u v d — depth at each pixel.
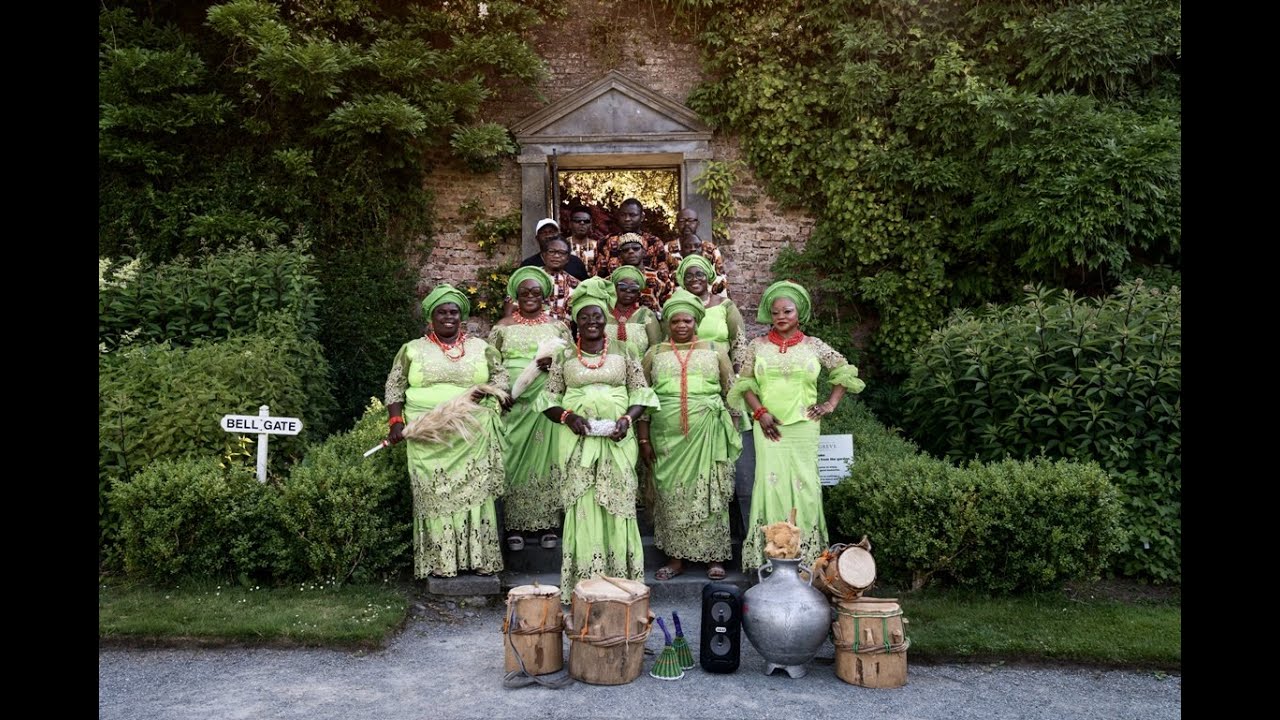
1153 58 9.66
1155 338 5.99
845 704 4.01
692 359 5.45
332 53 9.01
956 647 4.52
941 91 9.77
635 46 10.55
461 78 10.02
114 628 4.57
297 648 4.62
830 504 5.95
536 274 5.86
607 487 5.07
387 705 3.95
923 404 7.23
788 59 10.30
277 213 9.62
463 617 5.14
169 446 5.82
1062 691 4.18
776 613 4.21
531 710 3.90
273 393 6.40
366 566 5.44
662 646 4.67
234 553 5.23
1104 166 8.48
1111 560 5.76
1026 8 9.71
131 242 9.16
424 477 5.28
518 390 5.50
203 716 3.81
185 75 9.13
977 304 10.02
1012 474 5.39
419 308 10.27
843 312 10.41
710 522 5.40
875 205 10.05
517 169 10.49
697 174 10.38
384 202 9.95
